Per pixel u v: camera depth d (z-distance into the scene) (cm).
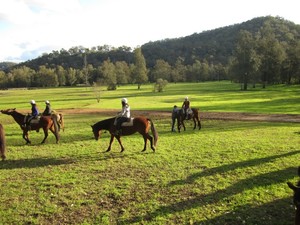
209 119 3047
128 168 1366
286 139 1884
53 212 944
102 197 1048
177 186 1128
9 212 943
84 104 5300
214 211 926
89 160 1514
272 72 9656
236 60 9344
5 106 5322
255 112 3509
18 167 1419
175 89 9388
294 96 5828
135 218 894
